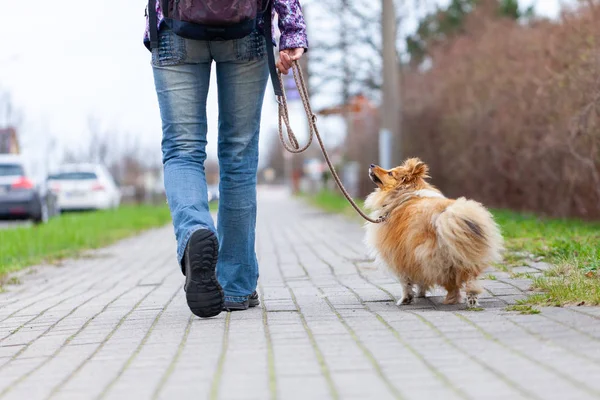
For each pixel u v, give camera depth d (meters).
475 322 5.76
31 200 23.94
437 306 6.86
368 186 33.47
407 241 6.79
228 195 6.75
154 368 4.82
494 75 17.86
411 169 7.11
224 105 6.59
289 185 99.56
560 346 4.78
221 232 6.87
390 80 19.94
